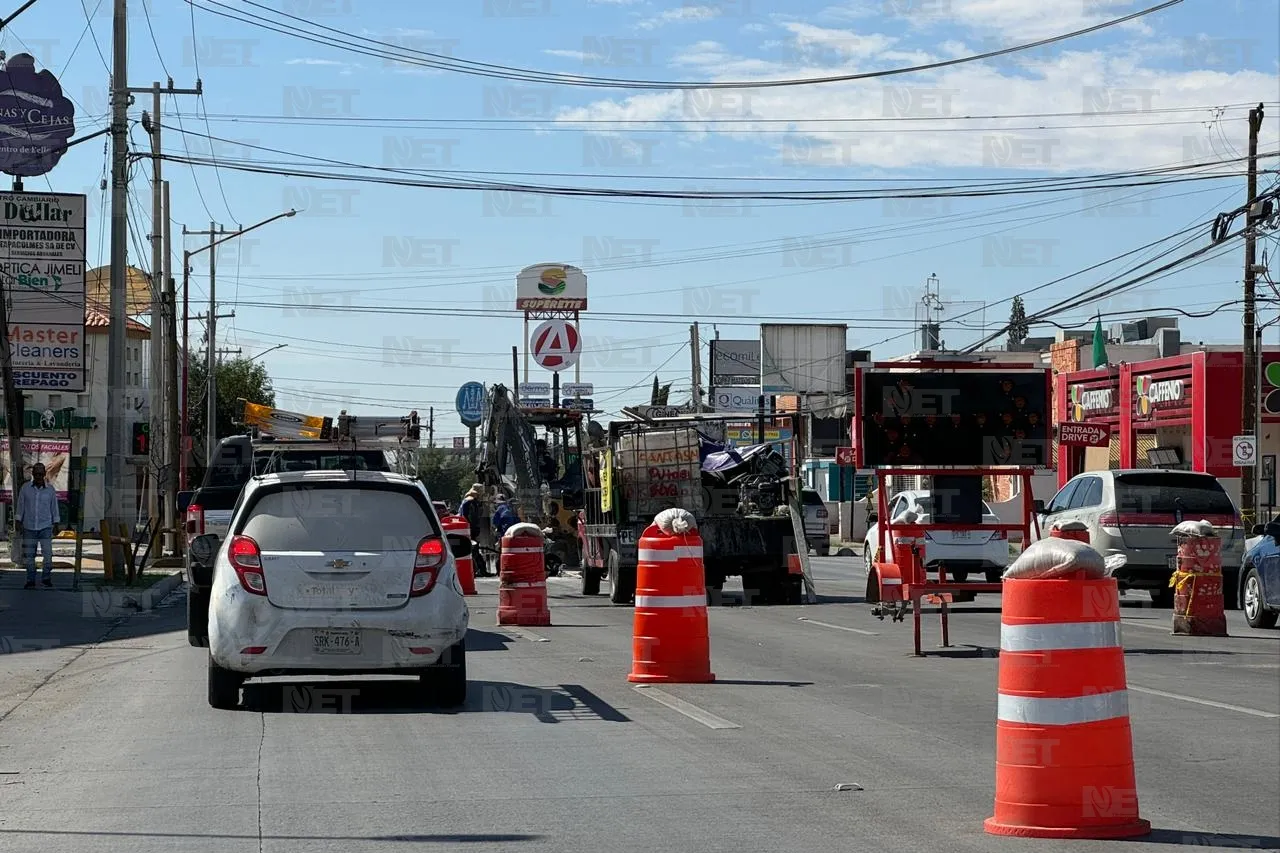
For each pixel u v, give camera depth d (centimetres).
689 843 823
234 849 808
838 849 809
